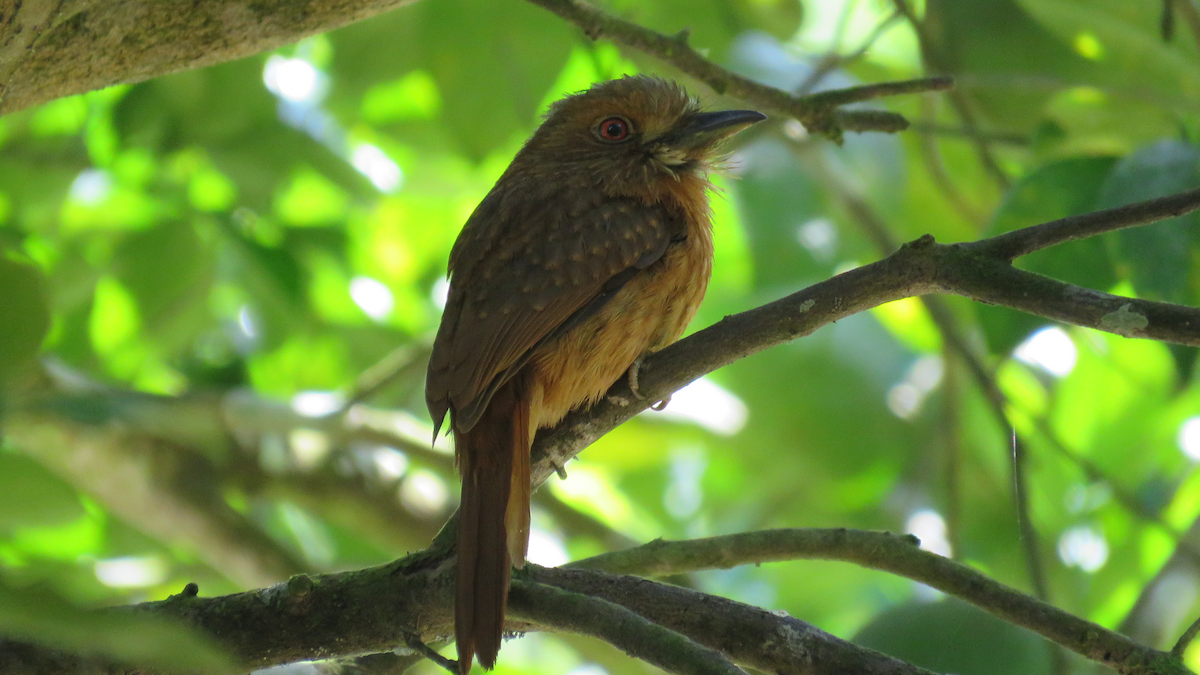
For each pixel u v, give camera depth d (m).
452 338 6.98
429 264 15.35
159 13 5.83
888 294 5.69
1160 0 10.02
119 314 12.62
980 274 5.48
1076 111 10.80
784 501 14.96
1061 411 13.56
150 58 6.02
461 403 6.46
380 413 12.02
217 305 13.95
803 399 14.82
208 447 11.89
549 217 7.29
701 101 8.70
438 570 5.49
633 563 6.10
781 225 13.71
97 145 11.70
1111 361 12.75
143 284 11.34
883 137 14.05
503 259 7.09
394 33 11.62
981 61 11.08
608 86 8.44
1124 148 10.77
